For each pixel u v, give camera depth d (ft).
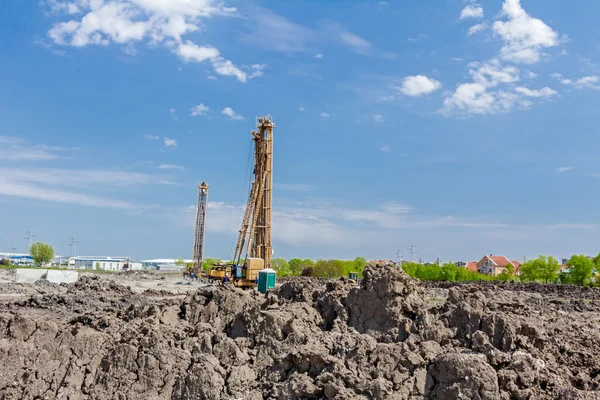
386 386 56.70
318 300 82.43
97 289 176.14
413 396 56.70
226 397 61.05
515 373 58.03
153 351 65.98
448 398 55.31
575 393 56.54
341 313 75.97
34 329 70.69
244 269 230.89
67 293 160.35
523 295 157.89
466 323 68.44
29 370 65.72
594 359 68.39
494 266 625.82
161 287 249.96
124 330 72.74
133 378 64.13
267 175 254.27
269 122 253.85
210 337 69.51
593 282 286.66
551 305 139.95
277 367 64.49
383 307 73.15
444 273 342.44
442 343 66.54
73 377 65.31
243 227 271.49
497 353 60.90
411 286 76.28
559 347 71.20
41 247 600.80
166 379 63.62
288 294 90.89
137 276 376.48
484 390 54.85
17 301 135.33
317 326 76.69
